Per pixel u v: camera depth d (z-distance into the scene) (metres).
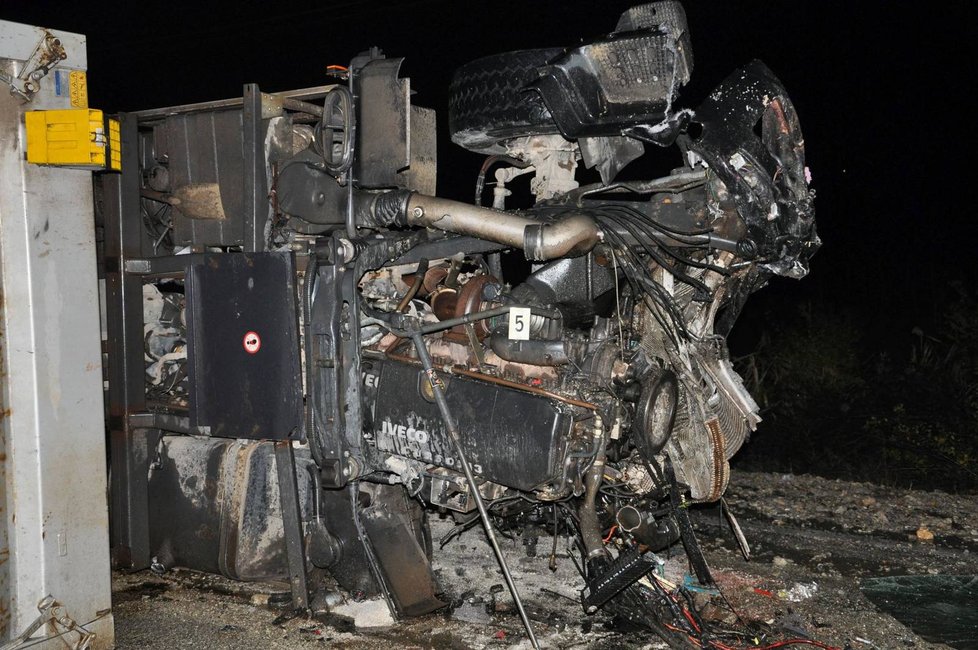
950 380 8.86
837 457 8.04
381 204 3.89
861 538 5.09
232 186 4.29
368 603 4.12
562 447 3.56
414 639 3.82
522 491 3.84
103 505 3.59
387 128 3.81
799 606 4.17
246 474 4.23
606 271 4.01
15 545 3.28
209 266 4.13
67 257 3.44
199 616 4.10
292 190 4.09
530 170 4.43
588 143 3.91
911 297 13.55
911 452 7.95
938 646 3.77
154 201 4.85
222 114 4.25
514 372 3.85
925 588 4.39
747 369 9.28
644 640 3.78
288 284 3.89
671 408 3.85
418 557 4.16
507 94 3.97
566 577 4.50
